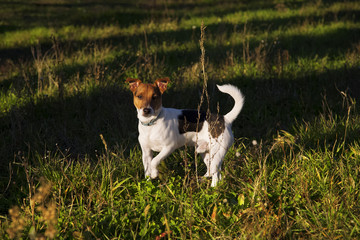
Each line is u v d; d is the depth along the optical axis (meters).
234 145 4.54
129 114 5.25
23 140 4.55
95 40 9.20
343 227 2.76
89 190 3.49
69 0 18.70
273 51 7.82
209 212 3.12
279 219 2.89
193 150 4.36
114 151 4.32
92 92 5.89
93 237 2.87
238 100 3.83
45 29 11.37
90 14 13.95
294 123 5.13
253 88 6.29
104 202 3.32
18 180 3.83
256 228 2.79
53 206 2.81
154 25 11.50
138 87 3.58
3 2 17.42
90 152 4.46
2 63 7.93
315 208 3.09
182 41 9.36
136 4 17.00
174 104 5.54
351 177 3.29
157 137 3.62
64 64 7.23
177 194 3.41
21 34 10.87
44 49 9.30
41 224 2.98
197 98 5.67
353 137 4.24
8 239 2.76
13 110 5.10
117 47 8.87
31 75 6.58
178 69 6.64
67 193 3.51
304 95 5.96
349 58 7.09
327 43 8.98
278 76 6.55
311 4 14.11
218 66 7.18
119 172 3.81
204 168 4.12
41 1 18.30
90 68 6.46
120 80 6.46
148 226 3.00
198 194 3.39
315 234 2.79
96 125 5.06
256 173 3.73
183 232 2.87
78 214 3.12
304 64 7.16
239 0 17.25
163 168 4.02
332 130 4.47
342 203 3.02
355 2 13.61
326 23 11.03
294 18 11.95
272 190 3.40
